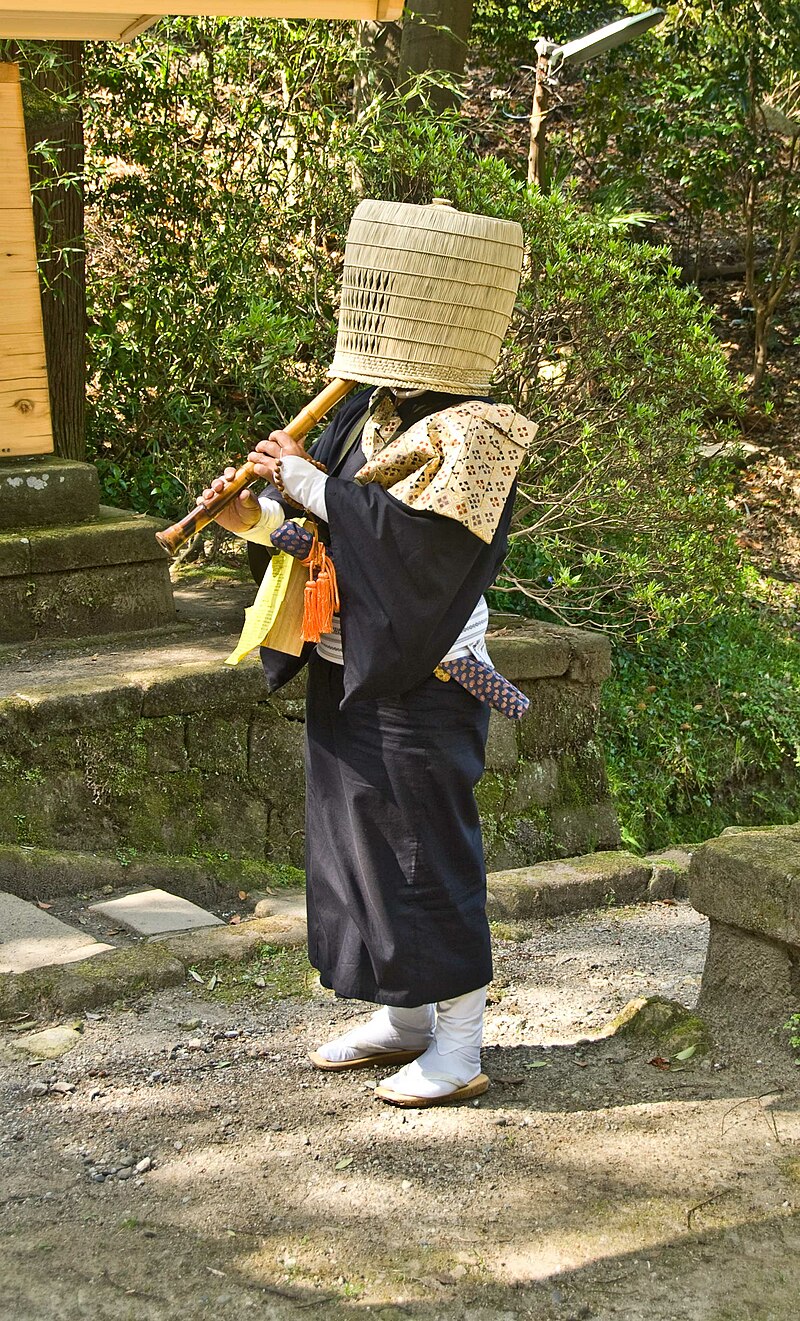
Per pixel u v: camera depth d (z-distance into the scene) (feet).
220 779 17.53
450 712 9.11
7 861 14.71
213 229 25.27
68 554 19.21
